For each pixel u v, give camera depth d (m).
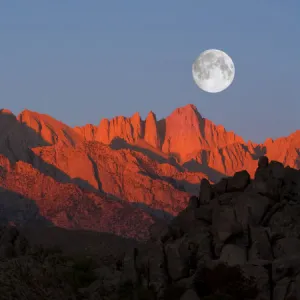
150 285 88.88
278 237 87.62
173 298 85.81
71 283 95.69
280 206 91.25
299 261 83.69
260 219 89.75
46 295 89.81
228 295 82.88
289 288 82.25
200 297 85.44
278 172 95.06
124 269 92.62
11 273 92.44
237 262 86.12
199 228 92.19
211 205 95.31
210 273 85.50
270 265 84.44
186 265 88.50
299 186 94.94
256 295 83.00
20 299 86.31
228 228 88.12
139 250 95.00
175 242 93.44
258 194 92.31
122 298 89.50
